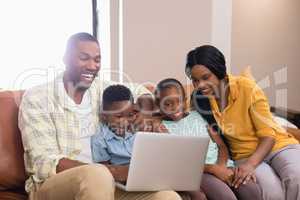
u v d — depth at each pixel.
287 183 1.83
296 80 3.23
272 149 1.99
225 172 1.84
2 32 2.79
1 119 1.77
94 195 1.41
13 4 2.79
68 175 1.53
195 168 1.64
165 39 2.84
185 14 2.84
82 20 2.94
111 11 2.82
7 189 1.76
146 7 2.80
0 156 1.73
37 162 1.66
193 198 1.71
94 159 1.84
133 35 2.81
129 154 1.81
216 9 2.85
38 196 1.63
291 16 3.22
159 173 1.56
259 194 1.77
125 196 1.64
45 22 2.86
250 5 3.00
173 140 1.54
